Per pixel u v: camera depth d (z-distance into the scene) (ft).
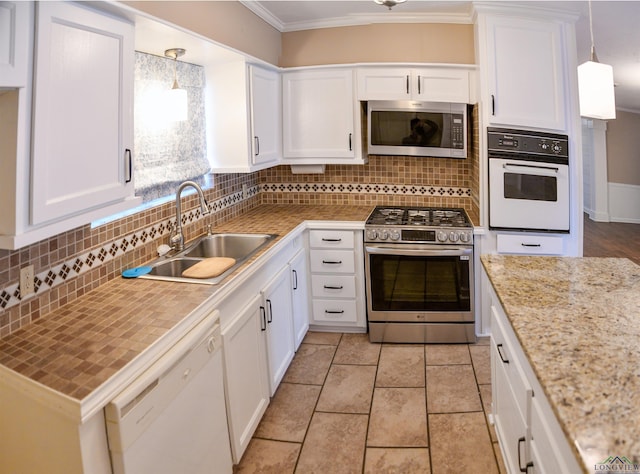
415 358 9.99
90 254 6.24
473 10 10.23
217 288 6.24
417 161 12.35
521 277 6.13
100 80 4.86
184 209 8.84
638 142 24.26
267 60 10.75
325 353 10.36
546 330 4.41
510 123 10.03
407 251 10.32
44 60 4.09
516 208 10.12
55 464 3.92
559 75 10.09
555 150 10.13
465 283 10.28
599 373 3.58
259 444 7.32
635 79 15.96
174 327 5.03
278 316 8.71
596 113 5.41
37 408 3.93
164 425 4.66
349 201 12.84
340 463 6.83
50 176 4.26
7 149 3.96
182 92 7.72
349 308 11.09
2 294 4.85
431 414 7.93
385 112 10.96
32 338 4.81
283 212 12.01
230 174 11.05
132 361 4.28
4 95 3.94
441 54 11.17
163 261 7.57
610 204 25.11
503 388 6.01
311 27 11.48
